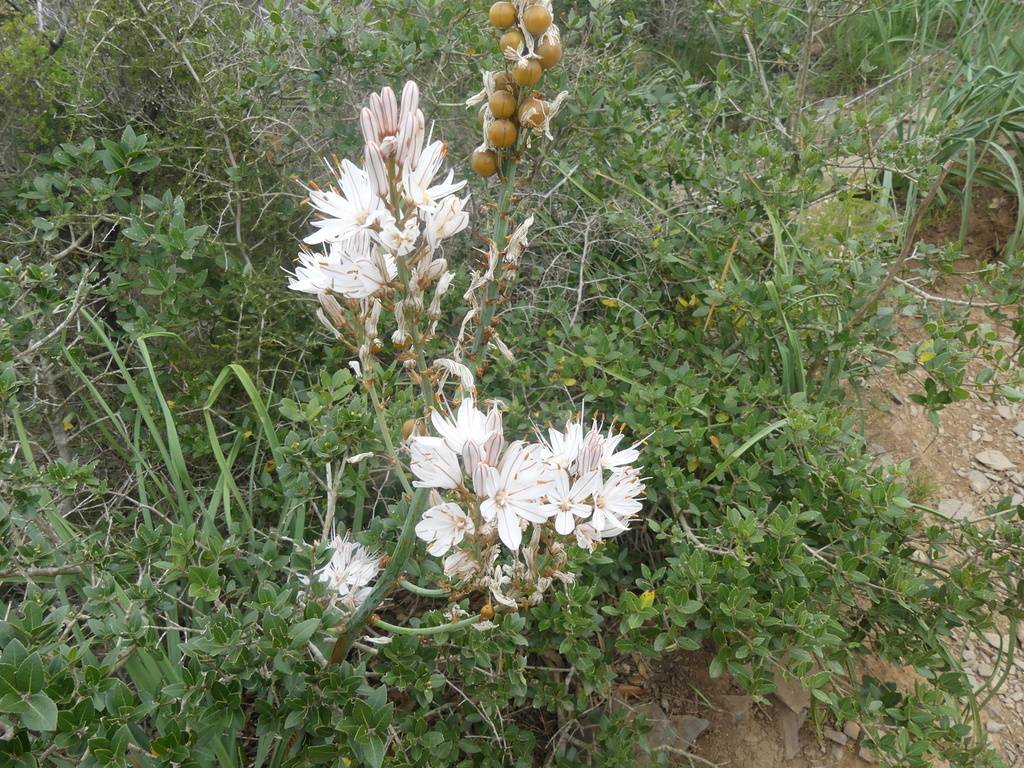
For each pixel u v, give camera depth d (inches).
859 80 54.6
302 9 30.8
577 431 15.9
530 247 34.8
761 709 26.2
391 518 21.6
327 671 18.2
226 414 29.3
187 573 20.1
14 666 15.2
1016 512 28.0
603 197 33.9
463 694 22.0
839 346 28.5
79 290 24.6
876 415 36.1
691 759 24.2
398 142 13.0
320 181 33.3
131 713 16.7
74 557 20.4
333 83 33.6
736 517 22.6
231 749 19.6
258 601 18.9
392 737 20.2
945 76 50.4
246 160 31.3
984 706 26.6
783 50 39.9
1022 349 27.5
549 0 14.0
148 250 26.5
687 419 26.5
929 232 45.4
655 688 26.5
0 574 19.2
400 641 19.4
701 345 29.1
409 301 14.3
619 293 32.2
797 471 25.4
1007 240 43.7
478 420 14.9
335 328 16.0
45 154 29.5
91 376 29.1
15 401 22.3
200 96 30.0
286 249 33.4
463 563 15.3
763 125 39.3
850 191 34.7
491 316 15.9
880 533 23.5
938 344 26.7
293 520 25.7
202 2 32.2
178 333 28.2
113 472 28.8
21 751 15.7
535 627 24.1
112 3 29.1
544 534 16.8
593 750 23.7
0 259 29.9
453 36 33.6
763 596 24.4
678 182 34.7
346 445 22.9
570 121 33.0
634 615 21.4
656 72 46.6
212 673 17.6
